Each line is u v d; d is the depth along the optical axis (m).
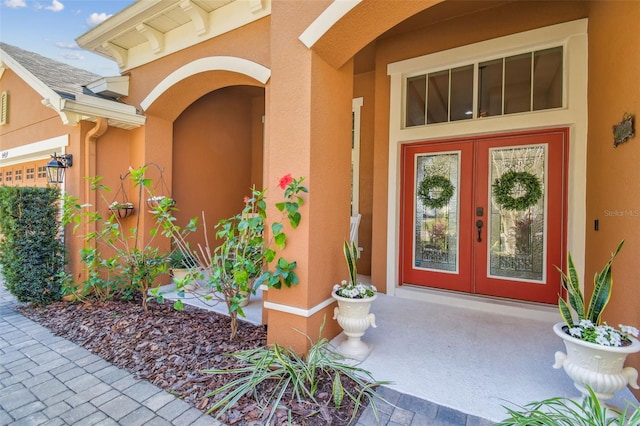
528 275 3.82
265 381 2.22
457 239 4.23
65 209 3.92
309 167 2.55
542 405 1.91
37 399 2.11
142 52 4.72
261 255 2.93
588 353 1.78
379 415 1.92
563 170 3.62
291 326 2.62
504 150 3.94
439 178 4.33
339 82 2.99
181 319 3.48
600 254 2.89
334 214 2.95
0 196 4.02
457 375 2.36
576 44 3.33
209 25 3.95
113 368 2.50
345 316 2.61
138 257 3.93
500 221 3.98
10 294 4.49
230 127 6.52
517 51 3.70
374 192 4.59
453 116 4.13
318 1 2.49
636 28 2.22
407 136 4.32
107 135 4.66
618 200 2.48
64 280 3.96
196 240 5.78
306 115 2.55
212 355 2.63
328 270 2.86
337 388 2.00
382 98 4.53
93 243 4.45
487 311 3.77
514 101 3.77
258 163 6.96
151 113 4.76
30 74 4.67
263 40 3.56
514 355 2.67
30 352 2.77
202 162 5.90
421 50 4.21
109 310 3.78
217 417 1.90
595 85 3.06
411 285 4.52
